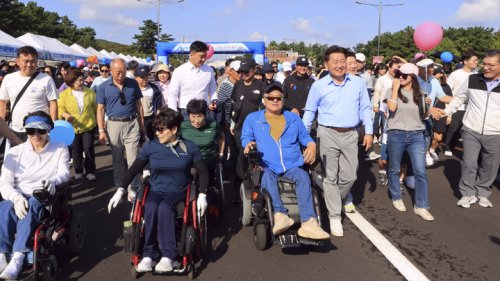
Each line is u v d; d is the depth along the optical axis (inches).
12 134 161.8
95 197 242.1
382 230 193.8
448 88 331.0
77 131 272.8
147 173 182.7
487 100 217.6
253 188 177.0
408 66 201.6
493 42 2849.4
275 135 182.1
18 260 133.3
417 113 206.1
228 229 194.4
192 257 147.9
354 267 155.6
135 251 142.2
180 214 149.0
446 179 287.7
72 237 159.3
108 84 225.6
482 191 231.0
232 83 272.7
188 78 228.4
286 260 161.5
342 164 193.0
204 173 159.6
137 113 237.6
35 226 140.3
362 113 193.8
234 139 238.7
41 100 211.8
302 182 166.6
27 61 205.8
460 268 154.9
